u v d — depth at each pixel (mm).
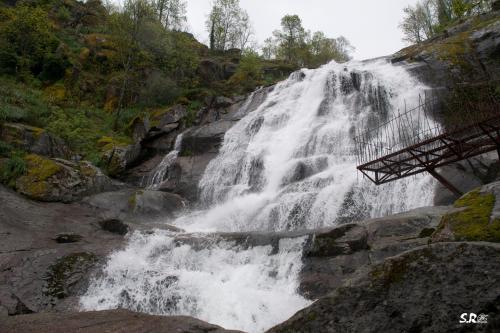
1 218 13594
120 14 34156
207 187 20672
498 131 9008
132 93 31688
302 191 16516
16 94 23938
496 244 3957
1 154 18031
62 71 30453
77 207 16969
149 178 23516
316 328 4371
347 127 20469
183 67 35594
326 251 9977
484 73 21719
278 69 43875
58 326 6473
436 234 5820
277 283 10039
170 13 49219
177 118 27422
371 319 4145
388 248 9328
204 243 12008
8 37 29719
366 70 25688
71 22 39844
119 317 6805
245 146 22578
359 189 14477
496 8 30594
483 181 13266
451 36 27969
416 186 14109
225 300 9219
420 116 19953
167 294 9641
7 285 10188
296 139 21406
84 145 23688
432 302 3932
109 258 11633
